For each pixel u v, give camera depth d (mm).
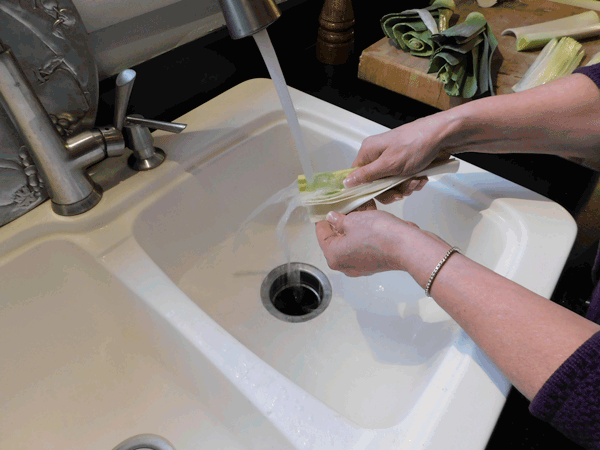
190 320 393
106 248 460
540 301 297
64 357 486
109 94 541
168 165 535
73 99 477
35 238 452
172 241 550
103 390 480
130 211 495
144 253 461
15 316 450
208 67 649
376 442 309
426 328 512
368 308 566
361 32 888
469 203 530
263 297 579
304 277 620
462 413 322
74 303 491
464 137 476
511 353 287
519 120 454
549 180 653
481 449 304
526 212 496
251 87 681
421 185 517
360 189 478
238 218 631
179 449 436
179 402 470
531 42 717
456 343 368
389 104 735
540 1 874
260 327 542
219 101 647
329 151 646
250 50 701
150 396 476
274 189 672
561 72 650
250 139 608
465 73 646
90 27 499
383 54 710
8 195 439
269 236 647
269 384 346
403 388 461
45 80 444
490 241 504
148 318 433
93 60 476
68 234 465
